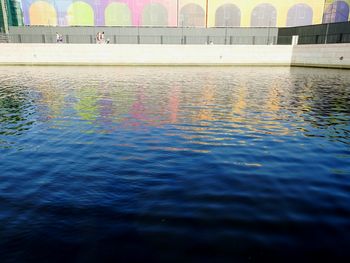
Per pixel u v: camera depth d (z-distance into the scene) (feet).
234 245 12.06
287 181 18.42
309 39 127.13
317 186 17.74
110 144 25.82
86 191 16.89
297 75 93.97
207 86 66.44
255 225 13.50
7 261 11.15
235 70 113.19
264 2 139.74
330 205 15.43
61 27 131.95
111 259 11.23
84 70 108.78
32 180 18.51
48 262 11.10
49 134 28.96
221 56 132.67
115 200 15.79
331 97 52.39
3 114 37.99
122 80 77.61
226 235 12.71
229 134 29.25
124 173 19.48
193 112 39.40
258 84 70.74
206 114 38.27
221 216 14.20
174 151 24.00
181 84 69.77
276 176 19.16
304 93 56.90
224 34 136.15
